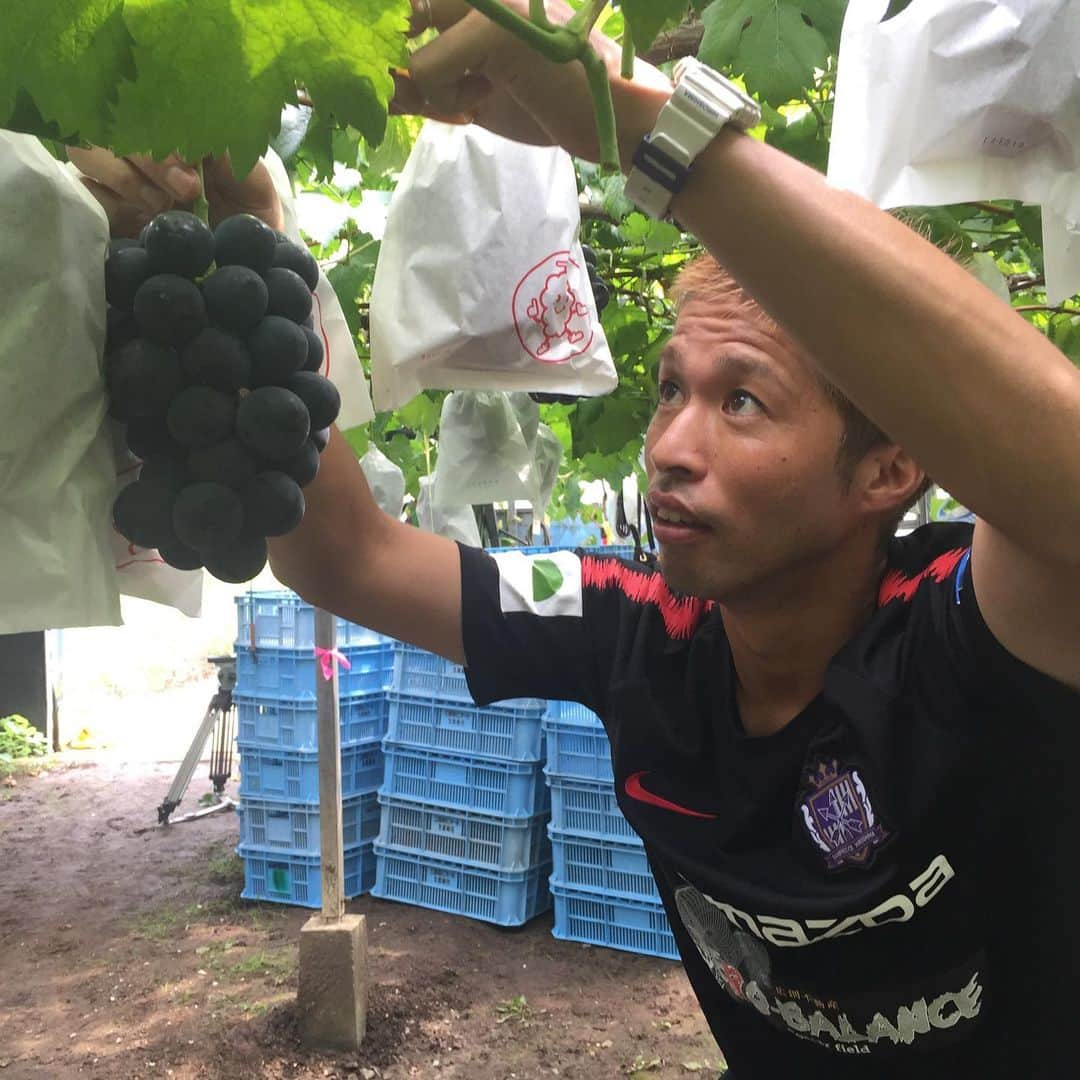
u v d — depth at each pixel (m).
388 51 0.72
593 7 0.69
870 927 1.17
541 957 4.63
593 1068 3.81
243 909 5.29
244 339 0.91
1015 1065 1.21
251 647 5.25
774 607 1.20
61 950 4.87
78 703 11.83
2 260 0.82
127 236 1.02
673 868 1.34
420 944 4.72
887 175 1.08
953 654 1.06
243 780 5.36
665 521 1.13
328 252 2.56
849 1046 1.26
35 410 0.84
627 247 2.85
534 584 1.55
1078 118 1.02
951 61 1.03
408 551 1.56
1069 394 0.77
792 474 1.08
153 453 0.93
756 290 0.82
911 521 5.09
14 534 0.85
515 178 1.56
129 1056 3.88
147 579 1.09
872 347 0.79
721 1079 1.62
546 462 3.21
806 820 1.19
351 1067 3.81
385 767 5.30
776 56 1.61
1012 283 2.60
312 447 0.99
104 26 0.70
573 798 4.76
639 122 0.83
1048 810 1.07
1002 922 1.17
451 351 1.59
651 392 2.93
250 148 0.75
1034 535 0.81
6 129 0.77
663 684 1.37
